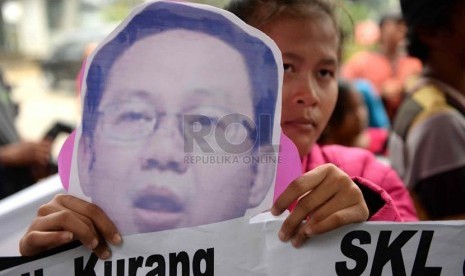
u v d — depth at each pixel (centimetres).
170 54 125
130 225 131
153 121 127
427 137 224
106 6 1331
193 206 130
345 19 198
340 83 340
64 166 129
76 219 127
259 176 129
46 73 1323
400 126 240
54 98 1289
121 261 132
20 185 357
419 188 226
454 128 221
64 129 371
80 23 1363
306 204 129
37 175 363
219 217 130
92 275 134
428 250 136
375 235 135
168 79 125
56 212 128
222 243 131
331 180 130
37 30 1397
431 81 236
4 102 404
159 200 130
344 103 329
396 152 244
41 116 1123
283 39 154
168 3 124
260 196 130
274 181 129
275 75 126
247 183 129
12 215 168
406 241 135
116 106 126
